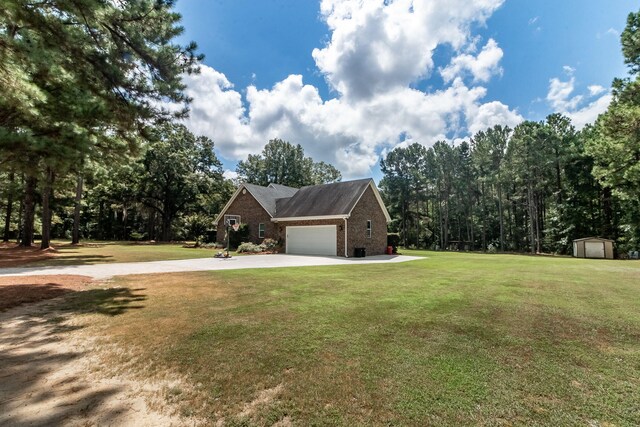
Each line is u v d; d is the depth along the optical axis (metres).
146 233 49.09
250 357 3.96
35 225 35.28
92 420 2.69
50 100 7.11
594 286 8.88
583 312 6.00
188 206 44.78
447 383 3.30
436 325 5.19
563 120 35.72
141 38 8.16
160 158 39.19
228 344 4.38
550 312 5.99
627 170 18.39
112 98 8.34
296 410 2.84
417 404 2.92
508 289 8.33
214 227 35.69
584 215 33.56
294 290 8.10
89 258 16.94
